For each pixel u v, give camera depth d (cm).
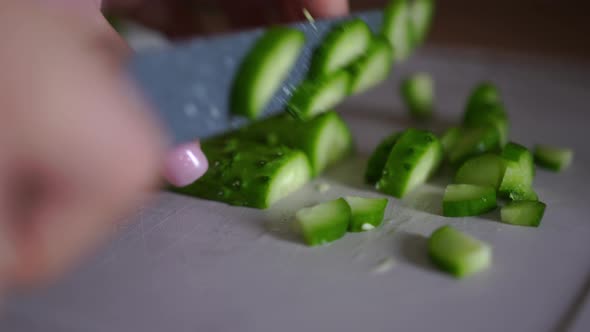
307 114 27
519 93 38
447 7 53
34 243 19
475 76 41
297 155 28
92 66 19
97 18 22
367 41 30
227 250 25
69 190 18
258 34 25
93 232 19
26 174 18
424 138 28
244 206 27
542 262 24
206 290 23
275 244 25
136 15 42
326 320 22
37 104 18
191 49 23
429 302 23
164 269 24
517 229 26
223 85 24
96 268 24
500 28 48
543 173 29
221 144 29
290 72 27
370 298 23
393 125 35
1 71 18
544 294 23
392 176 28
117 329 22
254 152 28
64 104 18
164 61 22
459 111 36
